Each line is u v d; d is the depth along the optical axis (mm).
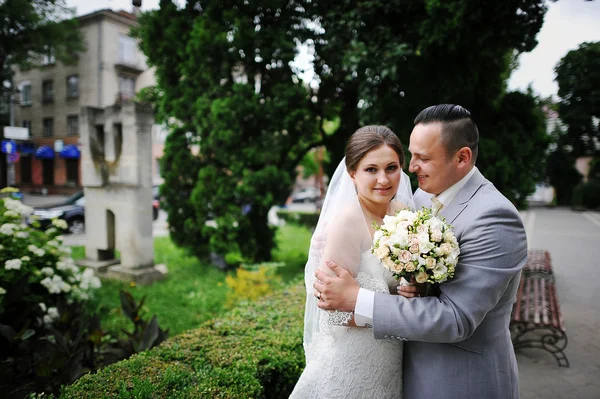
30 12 15438
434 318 1333
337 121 9312
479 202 1470
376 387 1565
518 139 5164
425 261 1334
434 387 1458
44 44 17234
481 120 5324
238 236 7289
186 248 7965
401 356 1645
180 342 2570
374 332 1400
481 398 1417
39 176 26281
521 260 1397
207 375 2125
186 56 7312
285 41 6418
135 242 6875
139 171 6820
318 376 1640
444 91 5012
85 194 7656
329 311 1486
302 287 3910
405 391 1579
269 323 2914
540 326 3715
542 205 29734
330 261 1495
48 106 24906
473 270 1361
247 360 2289
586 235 12906
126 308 3430
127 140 6867
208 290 6289
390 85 5414
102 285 6457
